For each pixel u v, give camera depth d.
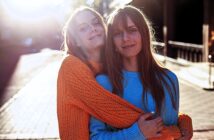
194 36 24.70
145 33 2.70
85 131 2.53
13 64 27.53
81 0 7.51
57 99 2.59
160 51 25.62
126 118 2.51
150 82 2.66
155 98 2.64
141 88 2.65
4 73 21.88
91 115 2.57
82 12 2.73
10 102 12.51
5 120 9.91
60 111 2.56
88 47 2.74
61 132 2.55
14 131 8.72
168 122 2.73
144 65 2.70
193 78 15.63
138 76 2.68
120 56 2.74
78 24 2.72
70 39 2.74
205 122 8.77
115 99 2.51
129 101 2.63
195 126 8.44
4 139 8.03
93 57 2.78
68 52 2.75
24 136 8.23
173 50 24.64
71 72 2.56
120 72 2.65
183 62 21.44
